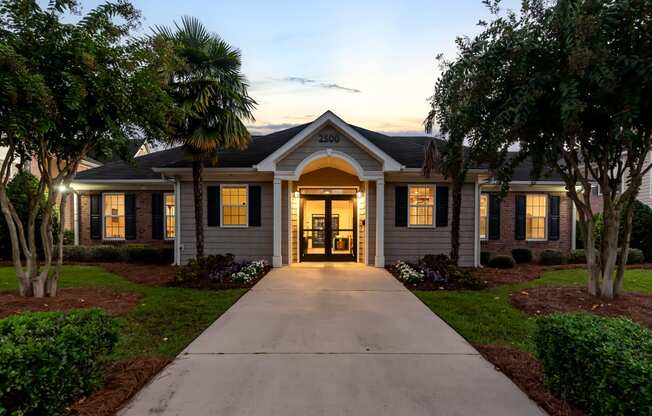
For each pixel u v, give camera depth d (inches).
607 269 248.8
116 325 128.3
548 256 455.8
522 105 191.5
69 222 582.2
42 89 188.9
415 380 132.2
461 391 123.7
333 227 459.8
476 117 224.8
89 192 514.3
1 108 196.2
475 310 231.1
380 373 138.1
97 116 236.2
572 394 108.7
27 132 205.2
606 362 92.3
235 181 438.9
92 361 116.7
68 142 246.8
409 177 431.8
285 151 398.9
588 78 185.3
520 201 509.7
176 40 333.7
